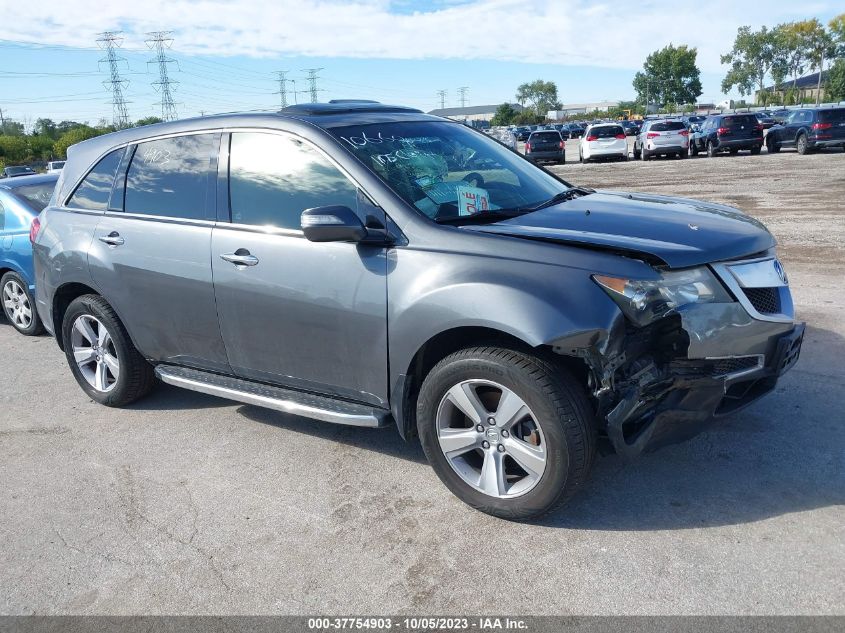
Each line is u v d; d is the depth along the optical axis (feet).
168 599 9.67
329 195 12.00
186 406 16.39
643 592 9.09
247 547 10.71
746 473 11.71
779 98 369.09
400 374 11.25
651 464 12.20
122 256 14.58
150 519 11.68
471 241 10.68
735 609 8.66
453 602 9.20
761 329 10.75
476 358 10.40
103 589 9.98
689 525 10.42
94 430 15.37
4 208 23.18
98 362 16.39
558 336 9.58
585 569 9.62
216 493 12.35
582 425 9.91
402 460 13.12
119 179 15.17
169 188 14.17
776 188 50.31
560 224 11.16
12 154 224.94
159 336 14.60
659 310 9.84
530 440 10.42
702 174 66.23
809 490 11.10
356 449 13.67
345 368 11.96
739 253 10.72
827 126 82.12
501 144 15.21
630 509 10.94
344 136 12.34
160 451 14.12
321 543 10.68
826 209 39.17
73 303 16.15
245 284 12.66
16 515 12.07
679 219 11.62
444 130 14.14
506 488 10.77
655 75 418.51
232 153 13.29
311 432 14.60
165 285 13.93
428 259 10.80
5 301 23.89
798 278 24.13
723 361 10.56
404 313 10.88
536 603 9.05
